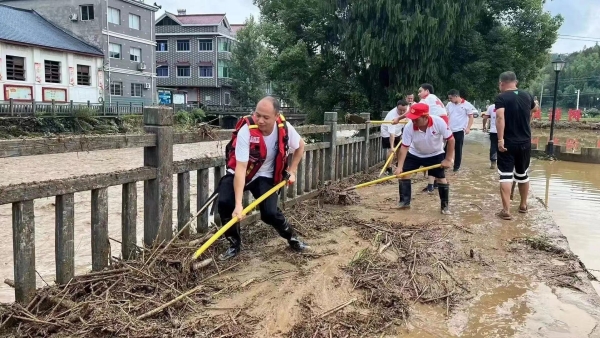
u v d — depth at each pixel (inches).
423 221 223.8
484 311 134.0
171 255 154.7
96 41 1304.1
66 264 132.0
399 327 124.2
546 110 2962.6
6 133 824.3
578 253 190.7
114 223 294.2
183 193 173.6
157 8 1503.4
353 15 795.4
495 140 400.2
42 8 1336.1
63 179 127.2
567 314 132.4
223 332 118.0
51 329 115.5
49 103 1003.3
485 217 233.0
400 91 807.7
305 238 192.1
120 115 1078.4
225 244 178.2
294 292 141.3
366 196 285.1
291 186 242.1
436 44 759.7
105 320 117.4
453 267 165.3
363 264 161.5
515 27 855.1
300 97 960.9
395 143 382.3
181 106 1536.7
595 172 436.1
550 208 272.5
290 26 893.8
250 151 156.6
